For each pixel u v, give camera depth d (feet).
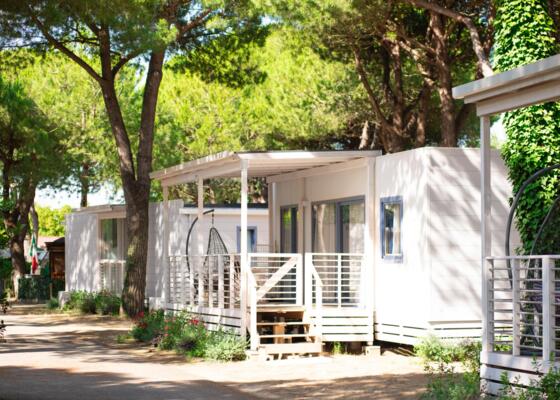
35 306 107.96
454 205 52.06
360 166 58.80
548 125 44.62
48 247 124.88
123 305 82.94
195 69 90.27
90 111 117.50
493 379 35.76
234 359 52.80
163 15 78.07
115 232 97.91
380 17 67.10
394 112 83.87
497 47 48.34
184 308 65.72
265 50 117.39
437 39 73.00
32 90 116.98
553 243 41.01
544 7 47.34
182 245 80.43
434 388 36.37
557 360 33.01
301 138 108.99
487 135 37.32
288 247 71.10
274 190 73.05
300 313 57.11
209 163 60.49
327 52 84.38
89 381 43.52
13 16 66.64
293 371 48.11
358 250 60.39
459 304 51.75
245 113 129.59
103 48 78.84
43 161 111.45
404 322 53.67
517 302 34.81
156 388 41.52
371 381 43.42
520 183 45.50
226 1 76.48
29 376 45.03
